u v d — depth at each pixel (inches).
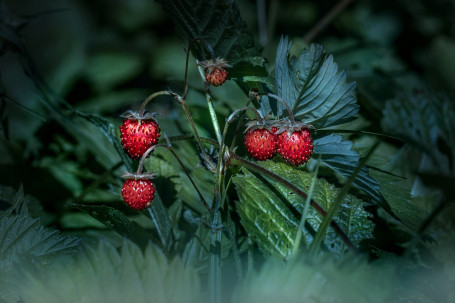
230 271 16.6
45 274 15.3
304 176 17.5
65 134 21.2
